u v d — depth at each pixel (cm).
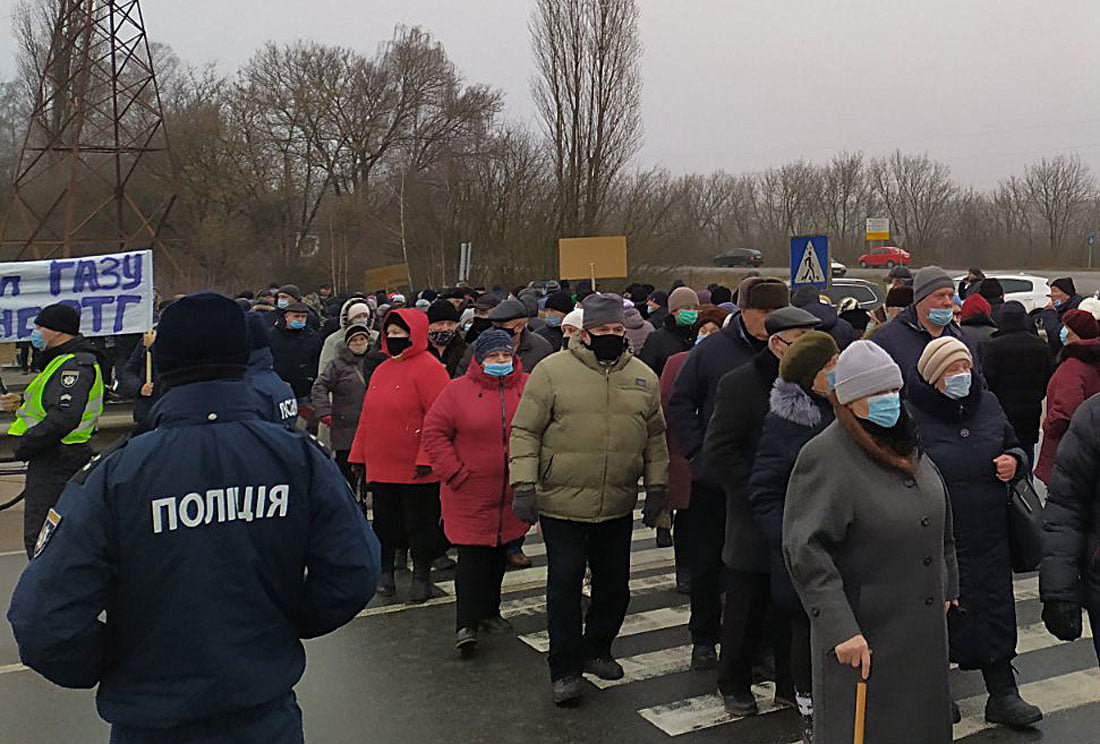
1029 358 768
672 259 3102
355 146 4909
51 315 629
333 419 815
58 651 217
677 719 456
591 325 481
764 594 454
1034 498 429
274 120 4744
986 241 6325
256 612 236
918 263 6462
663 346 727
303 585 247
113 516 225
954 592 353
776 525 396
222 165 4319
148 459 229
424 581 642
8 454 1045
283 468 240
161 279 3775
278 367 964
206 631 228
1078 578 359
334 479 249
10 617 221
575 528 478
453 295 1308
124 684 230
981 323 826
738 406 444
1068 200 6169
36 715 471
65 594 217
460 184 3694
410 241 4225
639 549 766
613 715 462
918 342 539
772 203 6844
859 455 327
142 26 2200
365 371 808
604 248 1542
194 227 4172
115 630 230
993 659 428
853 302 781
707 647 519
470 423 537
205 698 227
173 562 226
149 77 2269
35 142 3459
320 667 527
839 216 6694
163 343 240
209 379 241
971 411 427
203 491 230
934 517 327
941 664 325
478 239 3444
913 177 6531
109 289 831
